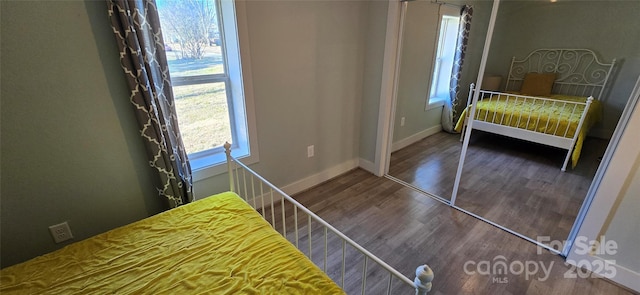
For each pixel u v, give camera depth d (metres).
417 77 2.68
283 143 2.38
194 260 1.11
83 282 1.01
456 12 2.19
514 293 1.53
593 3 1.66
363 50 2.67
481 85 2.09
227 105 2.07
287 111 2.30
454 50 2.30
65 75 1.31
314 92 2.43
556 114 2.04
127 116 1.54
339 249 1.90
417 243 1.94
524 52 1.98
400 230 2.08
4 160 1.26
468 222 2.15
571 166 2.12
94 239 1.24
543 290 1.54
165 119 1.60
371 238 2.00
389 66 2.53
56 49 1.26
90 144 1.47
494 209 2.28
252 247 1.18
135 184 1.68
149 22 1.43
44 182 1.39
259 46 1.95
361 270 1.71
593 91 1.81
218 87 1.98
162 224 1.34
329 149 2.79
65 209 1.49
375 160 2.94
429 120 2.75
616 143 1.44
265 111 2.15
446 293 1.53
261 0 1.85
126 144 1.58
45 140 1.34
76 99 1.37
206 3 1.75
